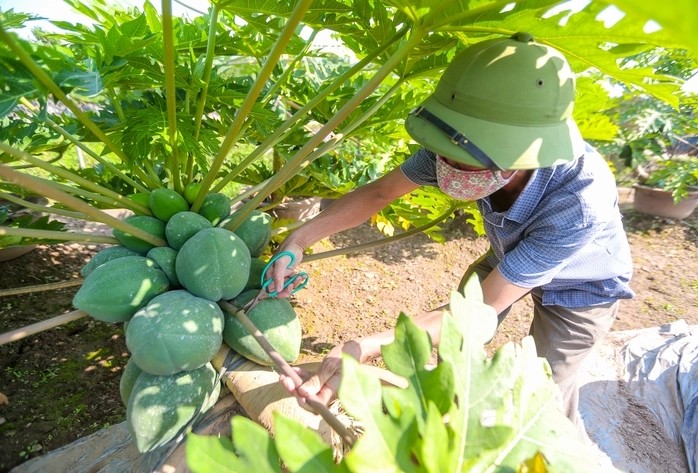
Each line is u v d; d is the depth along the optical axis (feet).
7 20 7.32
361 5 5.80
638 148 19.52
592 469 3.45
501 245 6.70
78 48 7.60
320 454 2.73
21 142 7.71
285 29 4.60
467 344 3.48
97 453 8.38
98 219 4.99
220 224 6.50
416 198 10.34
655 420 11.23
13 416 9.34
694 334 13.28
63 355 10.85
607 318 7.75
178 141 6.93
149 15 7.83
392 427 2.90
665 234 20.02
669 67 14.82
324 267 15.99
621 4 1.64
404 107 8.67
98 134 5.96
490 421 4.91
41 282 13.16
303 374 5.05
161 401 4.88
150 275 5.31
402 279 15.94
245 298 5.74
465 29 4.84
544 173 5.44
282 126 6.31
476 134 4.34
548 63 4.34
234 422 2.81
